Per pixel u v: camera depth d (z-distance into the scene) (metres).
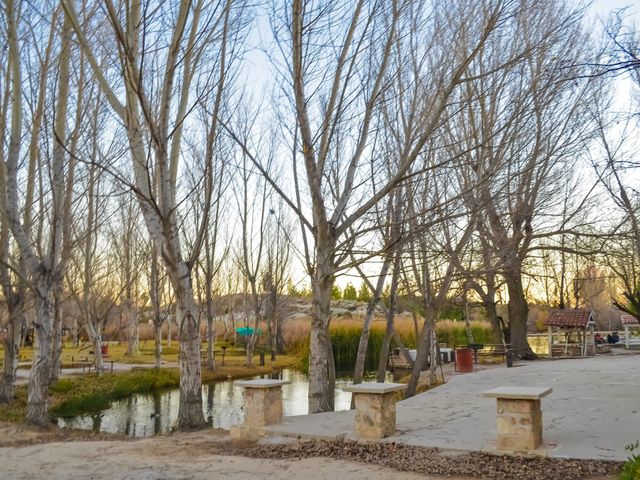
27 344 48.44
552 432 9.16
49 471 8.59
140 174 12.46
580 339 29.11
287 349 44.62
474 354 25.23
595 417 10.35
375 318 41.38
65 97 13.82
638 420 9.91
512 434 7.95
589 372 17.92
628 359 22.72
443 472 7.41
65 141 13.88
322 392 12.34
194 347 12.25
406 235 13.03
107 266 33.78
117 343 51.91
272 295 38.06
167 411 20.64
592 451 7.75
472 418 10.91
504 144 12.58
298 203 13.34
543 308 52.81
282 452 9.01
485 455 7.96
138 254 32.06
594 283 43.66
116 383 24.30
